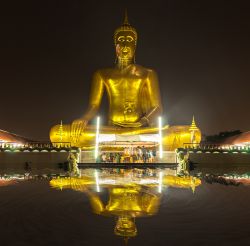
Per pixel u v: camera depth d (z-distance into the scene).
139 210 6.30
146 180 11.69
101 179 12.03
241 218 5.66
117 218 5.64
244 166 20.91
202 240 4.43
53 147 20.55
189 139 22.48
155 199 7.50
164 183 10.73
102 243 4.30
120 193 8.38
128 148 22.50
